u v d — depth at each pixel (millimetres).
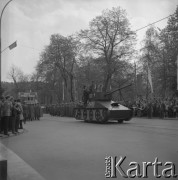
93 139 14555
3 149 11484
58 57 54500
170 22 37812
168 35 38719
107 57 47500
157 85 42531
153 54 42906
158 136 15102
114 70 47250
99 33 47781
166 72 39062
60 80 63281
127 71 49188
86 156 10305
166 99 34250
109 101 26359
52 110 45781
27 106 31891
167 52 38562
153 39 46594
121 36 47281
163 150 11008
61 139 14883
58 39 54594
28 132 18688
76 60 54000
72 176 7852
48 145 13023
